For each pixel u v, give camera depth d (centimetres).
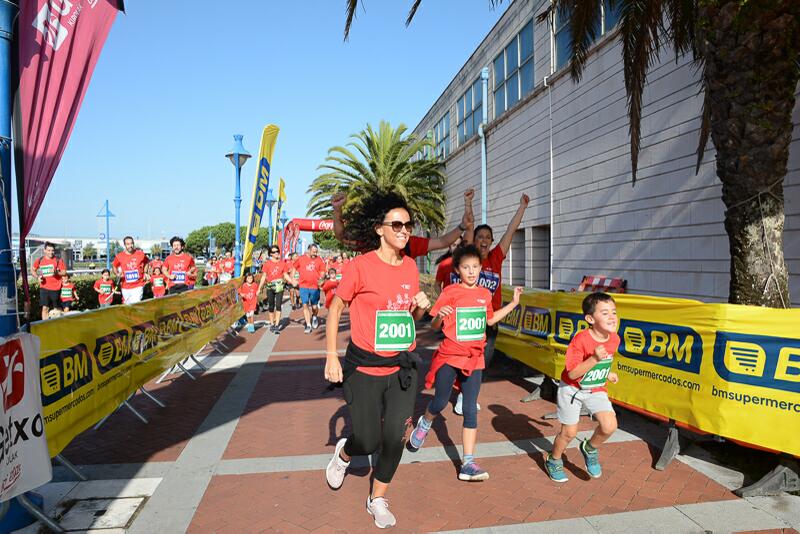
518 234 1669
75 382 391
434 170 2539
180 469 405
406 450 442
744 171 437
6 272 312
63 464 394
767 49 412
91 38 351
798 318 341
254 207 1422
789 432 340
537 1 1455
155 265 1248
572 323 541
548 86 1381
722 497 349
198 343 778
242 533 309
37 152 337
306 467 408
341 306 312
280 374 750
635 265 1006
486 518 324
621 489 363
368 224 336
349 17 574
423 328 1209
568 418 367
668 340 424
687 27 663
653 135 947
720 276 797
